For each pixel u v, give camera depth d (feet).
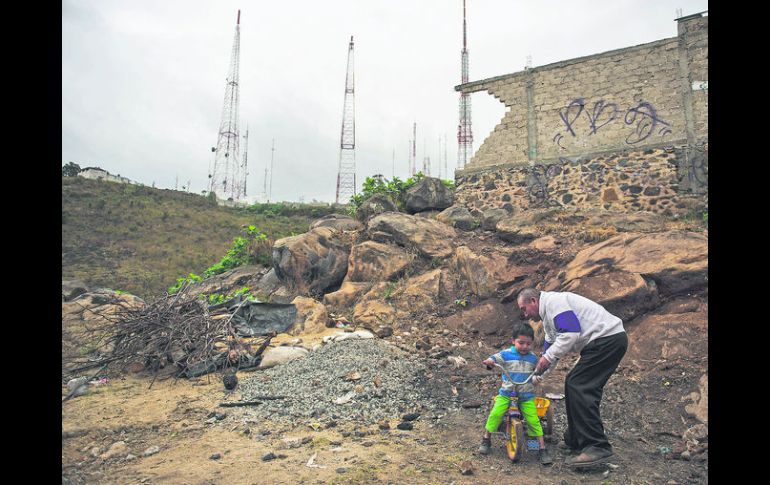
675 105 34.22
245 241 44.91
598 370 12.34
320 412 15.89
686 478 11.19
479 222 38.06
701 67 33.63
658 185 34.04
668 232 23.43
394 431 14.42
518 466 11.93
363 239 34.83
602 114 36.81
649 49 35.45
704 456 12.14
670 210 33.35
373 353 21.36
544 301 13.26
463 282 28.76
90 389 18.71
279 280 34.60
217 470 11.54
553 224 32.17
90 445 13.51
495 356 12.82
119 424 14.98
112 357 21.31
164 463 12.15
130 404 16.99
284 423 15.12
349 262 32.37
